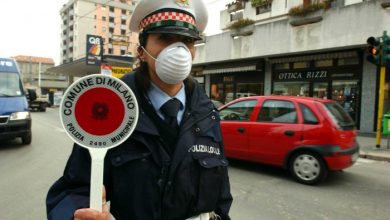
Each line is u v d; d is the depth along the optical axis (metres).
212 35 19.14
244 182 5.86
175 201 1.34
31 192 5.03
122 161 1.27
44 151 8.38
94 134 1.16
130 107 1.17
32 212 4.24
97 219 1.11
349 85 13.39
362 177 6.38
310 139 5.74
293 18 14.22
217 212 1.60
